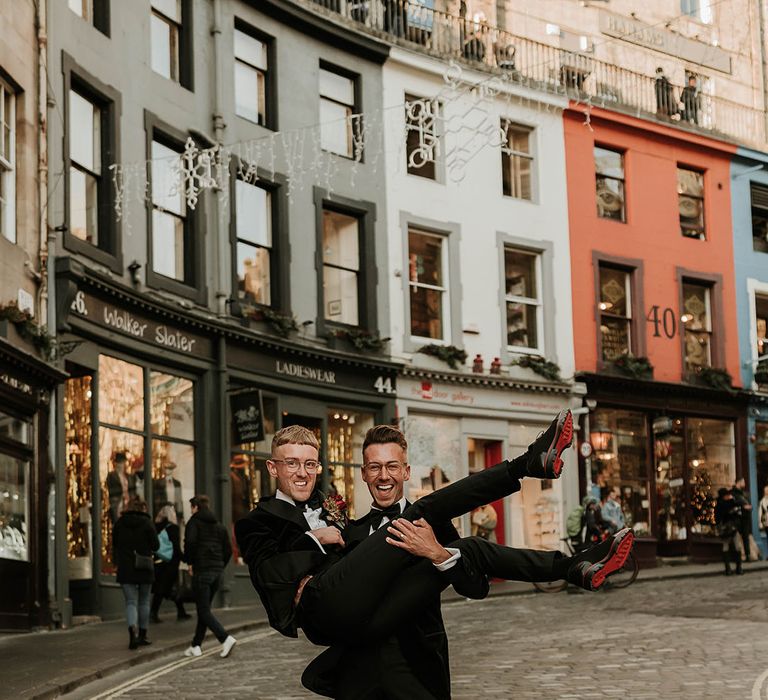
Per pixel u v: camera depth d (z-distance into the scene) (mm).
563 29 33469
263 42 24203
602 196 30906
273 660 13445
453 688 10977
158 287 20625
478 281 27953
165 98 21281
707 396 32000
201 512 14273
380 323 25953
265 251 23734
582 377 29094
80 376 18594
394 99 26812
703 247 32844
